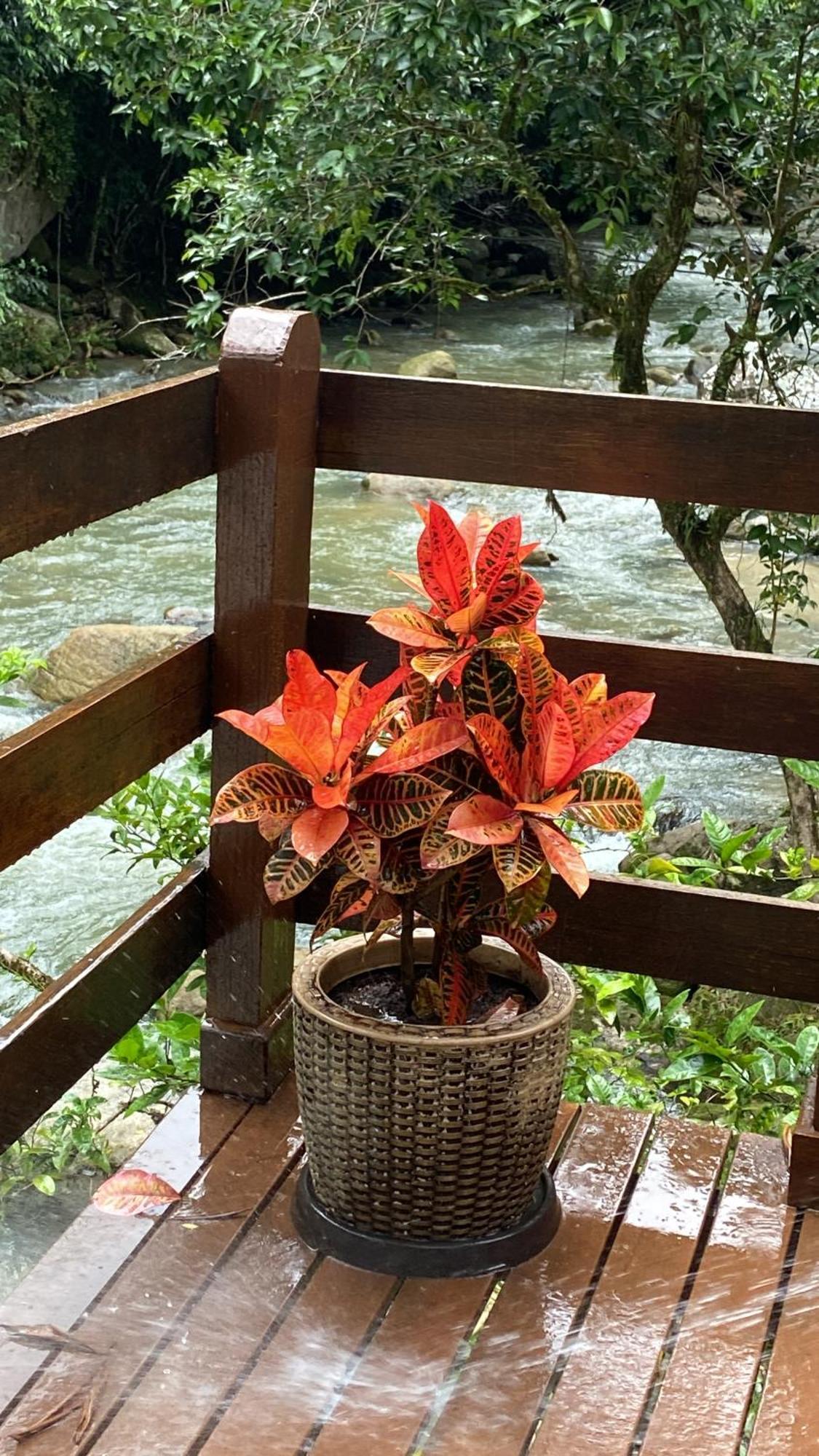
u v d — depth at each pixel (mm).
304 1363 1688
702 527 5324
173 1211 1937
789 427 1892
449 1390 1652
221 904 2137
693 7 4277
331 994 1933
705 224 5926
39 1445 1562
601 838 5598
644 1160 2080
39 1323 1734
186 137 5395
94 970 1927
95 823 5996
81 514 1712
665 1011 2676
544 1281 1828
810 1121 1969
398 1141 1762
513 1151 1792
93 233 14883
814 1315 1779
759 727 2008
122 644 6824
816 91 4941
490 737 1703
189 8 4828
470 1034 1719
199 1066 2508
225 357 1934
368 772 1713
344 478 10375
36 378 12836
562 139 4945
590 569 8672
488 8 4301
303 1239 1890
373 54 4598
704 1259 1874
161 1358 1686
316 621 2148
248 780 1753
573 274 5230
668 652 2002
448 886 1818
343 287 5230
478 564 1795
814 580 7992
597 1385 1665
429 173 4891
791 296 4930
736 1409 1634
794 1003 3828
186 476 1925
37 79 13484
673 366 11094
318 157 4766
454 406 1996
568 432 1961
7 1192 2486
